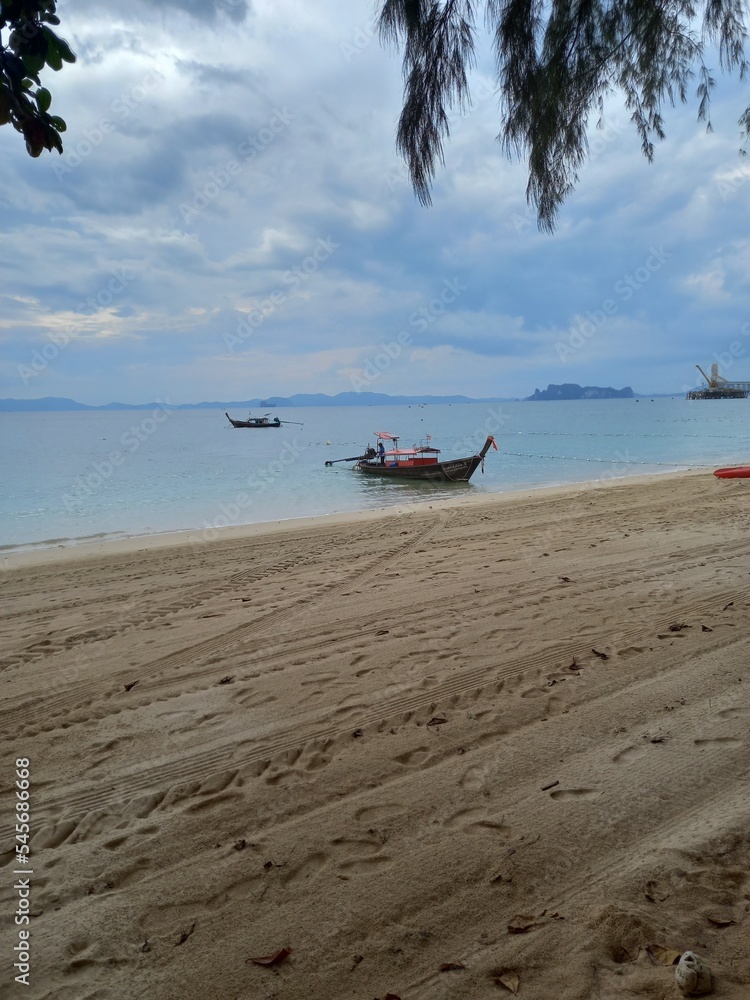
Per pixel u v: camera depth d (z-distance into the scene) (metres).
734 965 2.04
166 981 2.15
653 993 1.96
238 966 2.19
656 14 3.26
